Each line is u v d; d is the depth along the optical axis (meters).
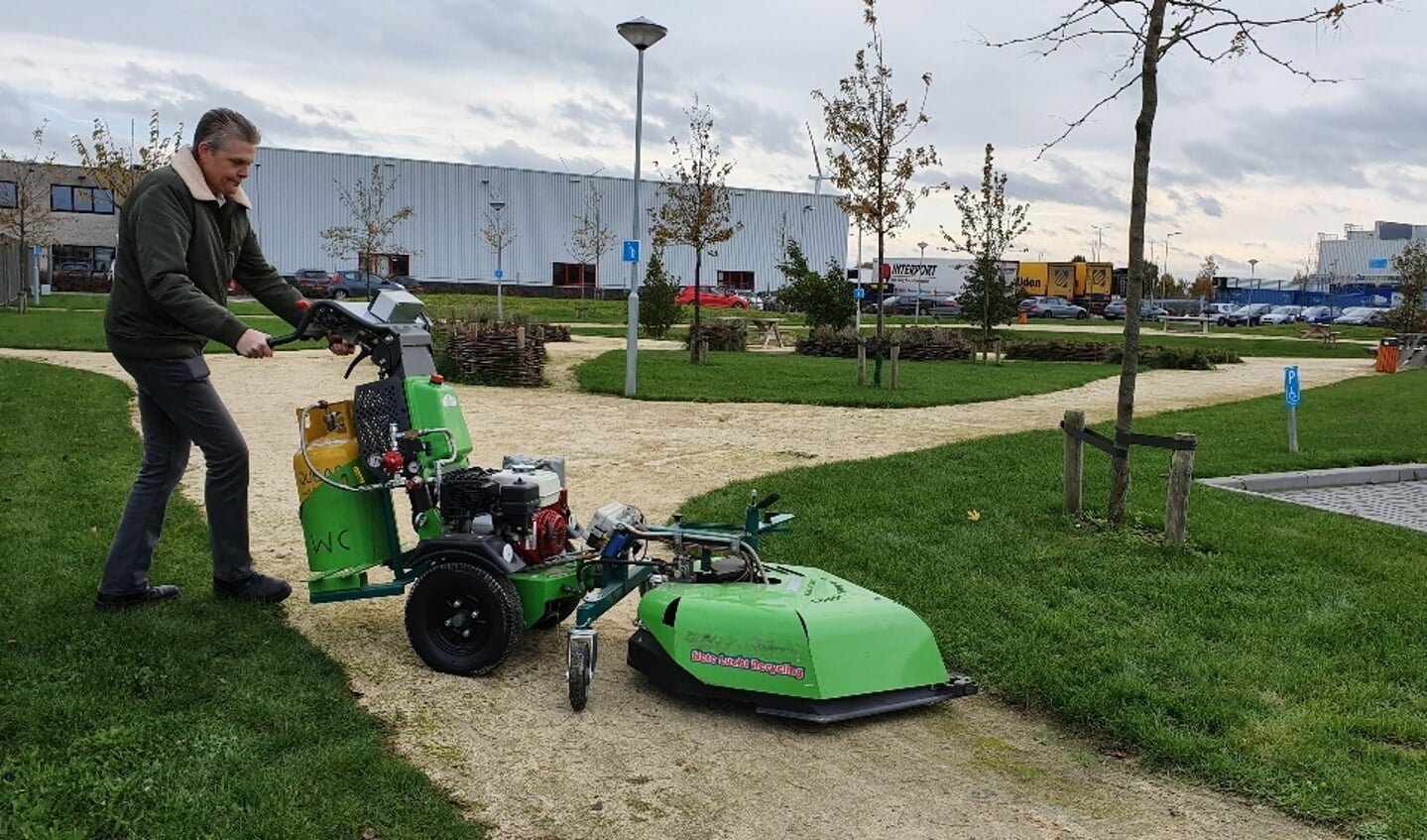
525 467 5.54
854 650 4.77
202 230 5.25
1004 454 11.18
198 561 6.50
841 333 29.23
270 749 4.18
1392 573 6.95
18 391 14.05
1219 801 4.19
